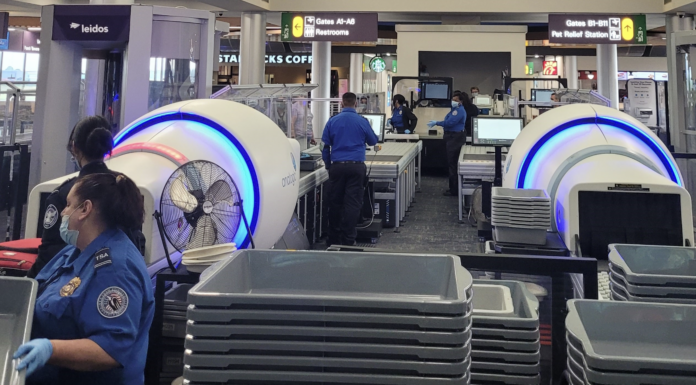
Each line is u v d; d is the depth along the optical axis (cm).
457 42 1120
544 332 176
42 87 453
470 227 640
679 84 651
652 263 134
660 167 257
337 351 83
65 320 152
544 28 1577
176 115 265
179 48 465
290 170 289
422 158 1061
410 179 777
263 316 83
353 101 530
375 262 113
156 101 460
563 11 924
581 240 215
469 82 1548
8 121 735
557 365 164
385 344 83
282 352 83
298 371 83
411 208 754
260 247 261
